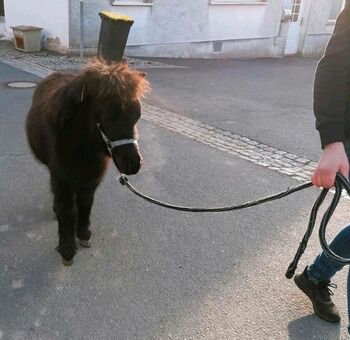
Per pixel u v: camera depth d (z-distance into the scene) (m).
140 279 3.16
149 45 13.15
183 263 3.37
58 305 2.86
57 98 2.73
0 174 4.60
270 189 4.79
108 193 4.39
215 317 2.84
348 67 2.09
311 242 3.76
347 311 2.84
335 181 2.06
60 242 3.18
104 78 2.45
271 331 2.76
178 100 8.35
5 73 9.06
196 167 5.23
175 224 3.91
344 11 2.12
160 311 2.86
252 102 8.77
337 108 2.06
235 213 4.16
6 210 3.92
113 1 11.71
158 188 4.61
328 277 2.83
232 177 5.03
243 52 16.14
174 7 13.26
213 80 10.81
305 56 18.64
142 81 2.55
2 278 3.06
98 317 2.78
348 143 2.23
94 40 11.72
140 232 3.75
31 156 5.08
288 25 17.38
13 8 12.84
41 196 4.20
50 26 11.74
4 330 2.63
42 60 10.63
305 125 7.34
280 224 4.02
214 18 14.57
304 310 2.96
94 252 3.44
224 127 6.89
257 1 15.92
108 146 2.55
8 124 6.09
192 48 14.36
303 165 5.56
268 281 3.23
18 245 3.44
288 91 10.30
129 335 2.65
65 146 2.77
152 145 5.85
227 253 3.54
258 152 5.91
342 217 4.24
